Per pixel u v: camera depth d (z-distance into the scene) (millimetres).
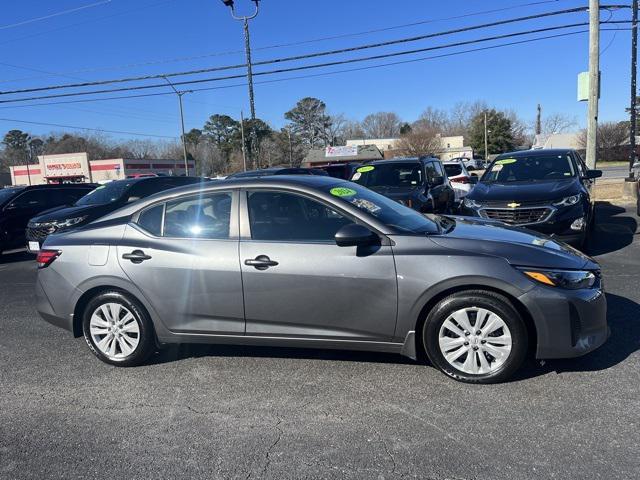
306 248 3920
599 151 61562
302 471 2855
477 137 83250
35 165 70062
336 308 3877
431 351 3801
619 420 3168
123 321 4410
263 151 66312
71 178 68062
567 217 7242
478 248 3723
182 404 3723
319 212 4004
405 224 4062
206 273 4098
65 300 4488
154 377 4219
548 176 8523
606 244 8633
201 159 78125
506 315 3602
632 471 2691
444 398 3574
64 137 96000
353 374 4055
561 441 2986
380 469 2830
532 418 3248
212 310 4141
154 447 3178
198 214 4258
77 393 3992
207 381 4086
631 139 18125
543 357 3627
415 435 3145
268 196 4125
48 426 3502
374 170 9906
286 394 3785
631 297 5578
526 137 99500
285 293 3951
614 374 3762
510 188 8047
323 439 3162
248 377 4113
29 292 7680
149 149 96000
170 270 4180
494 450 2939
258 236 4066
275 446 3115
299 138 91000
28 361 4707
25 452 3193
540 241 4043
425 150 70875
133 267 4270
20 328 5730
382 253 3787
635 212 12008
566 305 3555
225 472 2887
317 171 15406
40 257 4637
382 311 3801
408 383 3836
